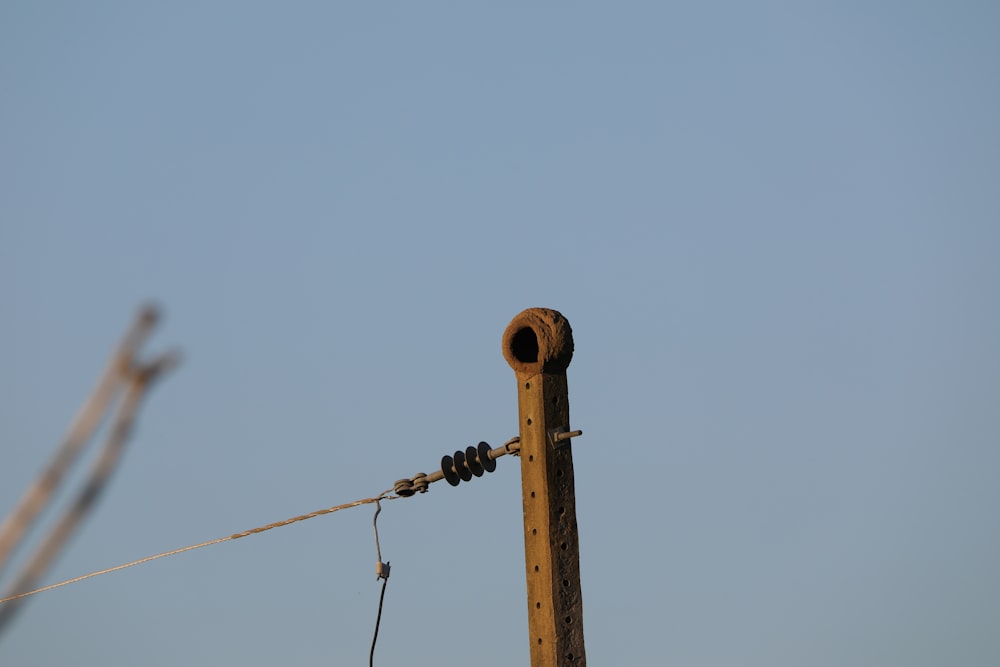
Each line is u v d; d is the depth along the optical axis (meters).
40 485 3.44
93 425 3.50
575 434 19.38
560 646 18.66
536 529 19.16
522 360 19.97
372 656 21.09
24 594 4.08
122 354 3.54
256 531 21.97
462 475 20.19
